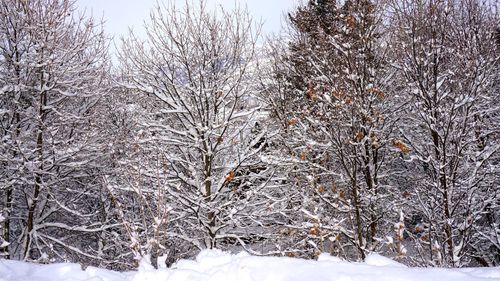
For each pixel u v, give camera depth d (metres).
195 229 12.44
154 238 5.91
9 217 12.48
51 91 13.21
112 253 15.23
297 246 11.21
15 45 12.53
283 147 12.38
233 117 11.79
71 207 14.56
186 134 11.80
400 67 10.41
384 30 11.69
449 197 9.19
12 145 11.76
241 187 12.45
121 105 15.65
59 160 12.41
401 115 11.77
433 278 3.95
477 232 11.43
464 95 9.70
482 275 4.27
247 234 12.15
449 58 10.48
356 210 9.73
